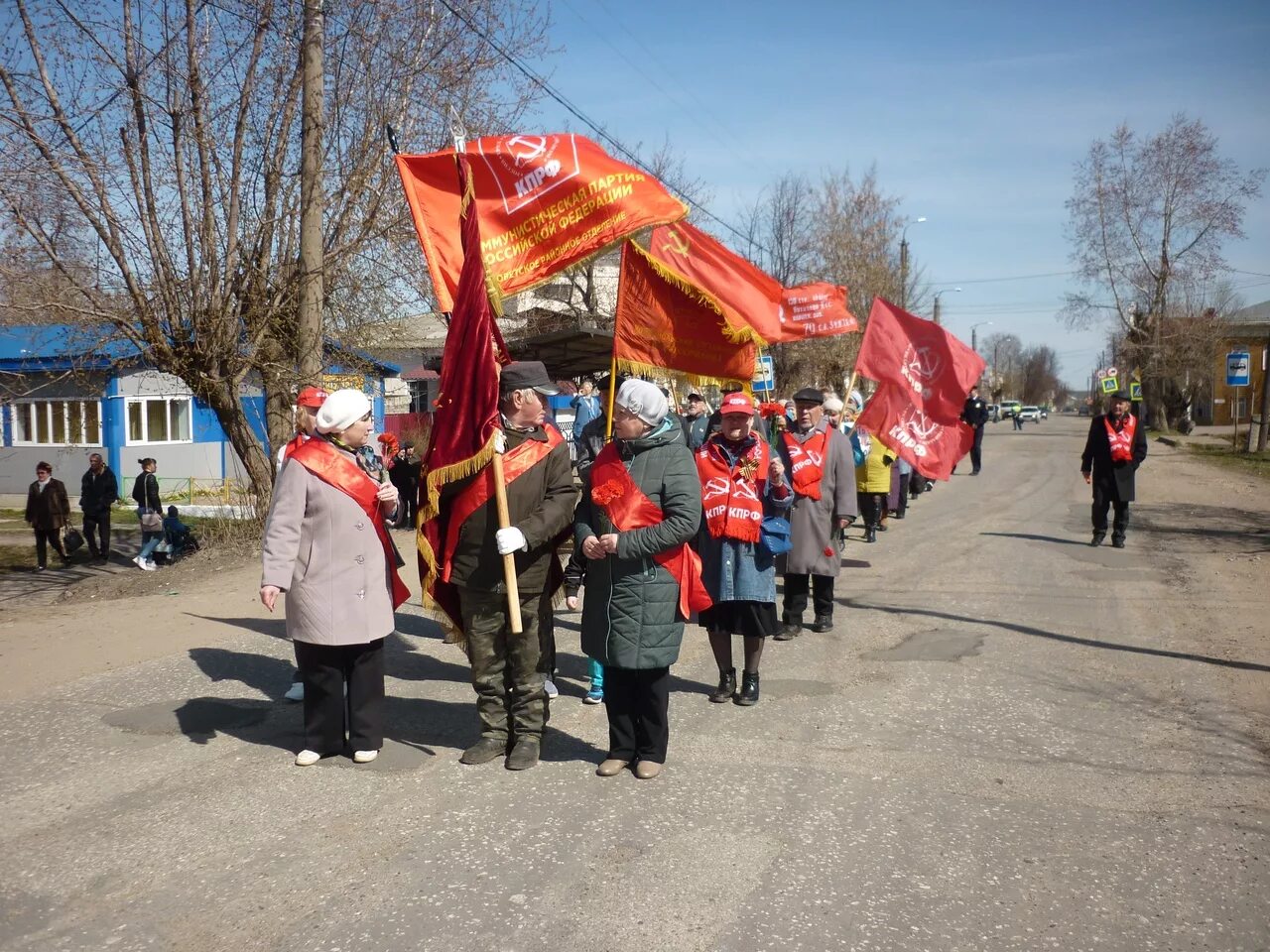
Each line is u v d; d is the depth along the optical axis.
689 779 4.93
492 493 5.00
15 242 11.25
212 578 10.84
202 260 11.98
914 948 3.42
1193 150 45.09
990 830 4.36
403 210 12.84
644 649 4.83
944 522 15.25
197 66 11.59
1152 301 46.62
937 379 9.52
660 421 4.94
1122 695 6.31
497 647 5.14
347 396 5.17
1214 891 3.84
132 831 4.33
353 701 5.14
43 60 11.08
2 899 3.74
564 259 5.82
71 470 22.83
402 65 12.68
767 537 5.92
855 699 6.25
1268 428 35.00
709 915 3.62
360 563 5.06
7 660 7.33
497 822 4.41
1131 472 12.26
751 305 8.34
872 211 34.72
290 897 3.74
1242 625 8.20
